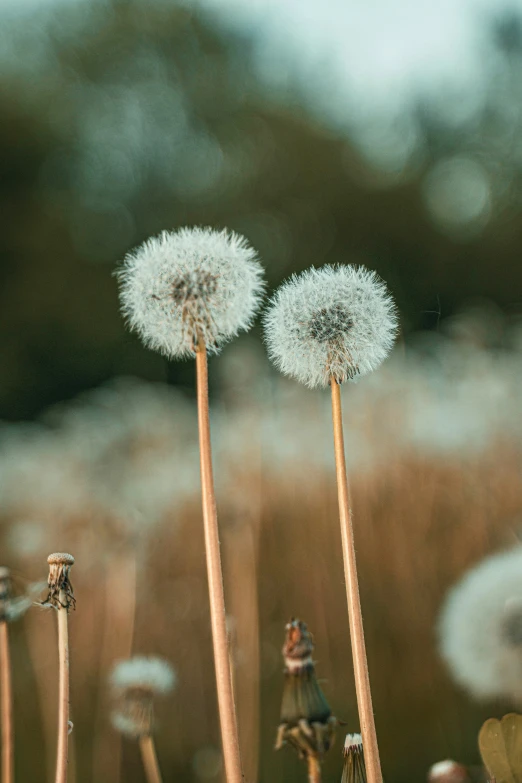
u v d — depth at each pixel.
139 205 7.04
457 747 0.89
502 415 1.56
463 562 1.18
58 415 2.78
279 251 6.80
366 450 1.55
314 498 1.43
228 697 0.51
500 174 6.39
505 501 1.30
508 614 0.62
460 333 2.02
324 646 1.15
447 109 6.89
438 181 6.68
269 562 1.29
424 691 0.96
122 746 1.00
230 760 0.51
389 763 0.89
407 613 1.09
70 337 5.74
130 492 1.51
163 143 7.31
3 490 1.83
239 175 7.16
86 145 7.01
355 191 6.69
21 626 1.19
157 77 7.55
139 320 0.56
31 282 5.96
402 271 6.29
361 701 0.51
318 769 0.51
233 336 0.56
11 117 6.53
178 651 1.16
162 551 1.39
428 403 1.73
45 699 1.03
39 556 1.41
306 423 1.79
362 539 1.28
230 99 7.43
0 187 6.38
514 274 5.95
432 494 1.31
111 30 7.48
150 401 2.17
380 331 0.56
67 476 1.70
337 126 7.29
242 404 1.90
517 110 6.65
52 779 0.92
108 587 1.20
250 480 1.51
